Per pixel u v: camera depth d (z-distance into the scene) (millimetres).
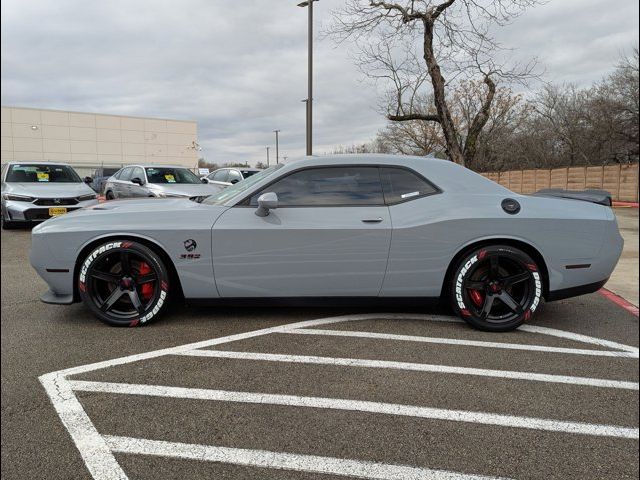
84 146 49000
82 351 3297
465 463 2090
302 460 2096
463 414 2506
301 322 3957
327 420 2424
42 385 2781
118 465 2051
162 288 3740
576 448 2217
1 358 3172
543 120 35969
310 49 13953
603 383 2898
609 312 4457
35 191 9680
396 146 30609
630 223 13258
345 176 3848
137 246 3662
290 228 3660
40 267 3719
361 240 3682
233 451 2154
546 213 3740
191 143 55875
